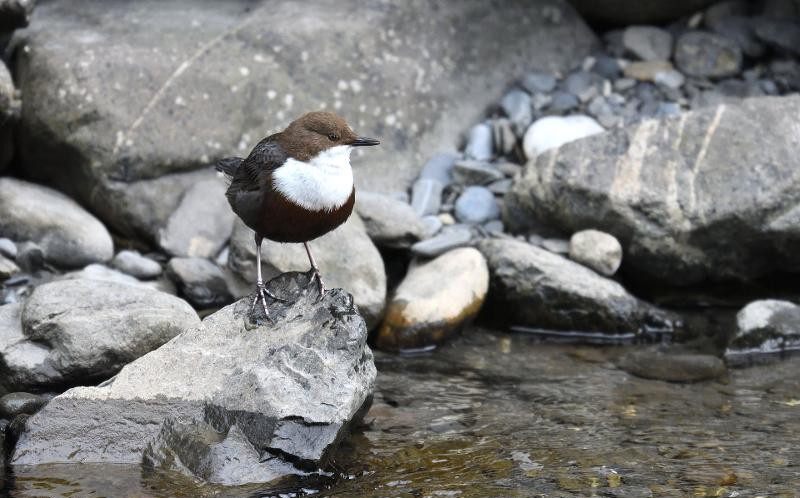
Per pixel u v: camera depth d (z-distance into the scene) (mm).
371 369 8250
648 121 11656
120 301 8859
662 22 14883
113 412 7762
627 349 10453
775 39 14125
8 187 11438
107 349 8508
